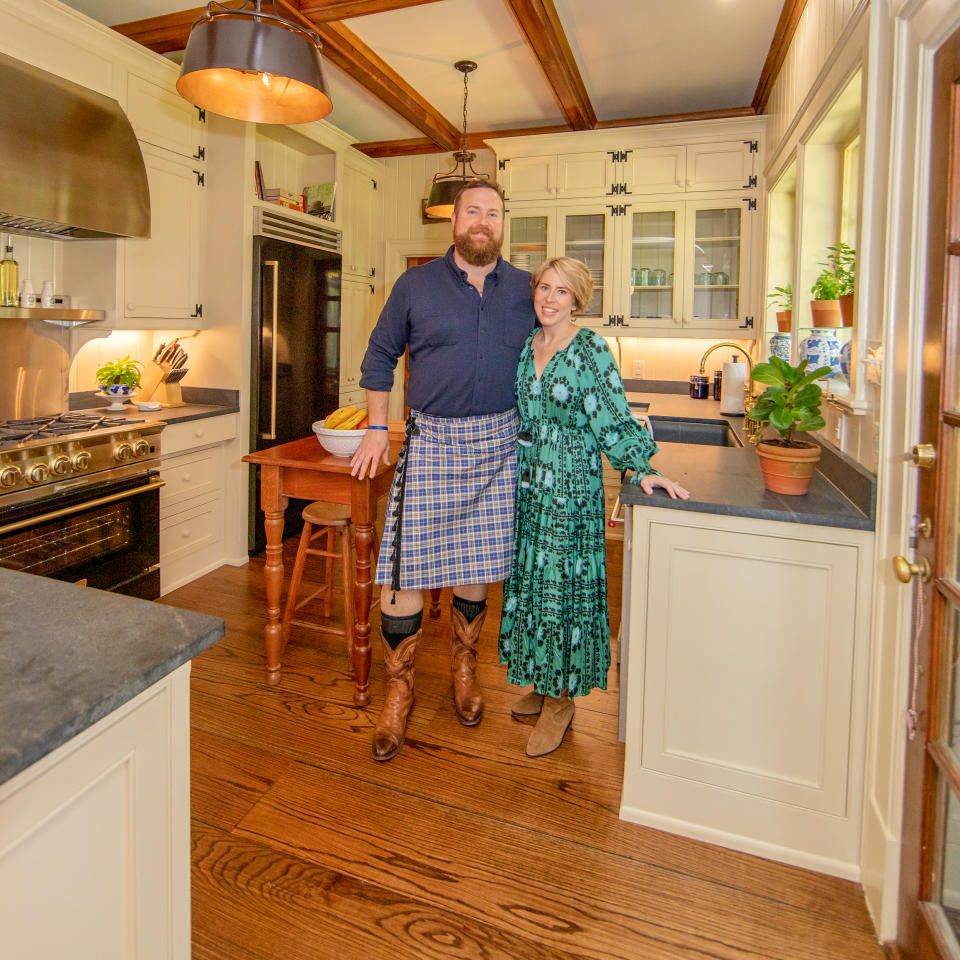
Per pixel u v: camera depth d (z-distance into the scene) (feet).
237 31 5.79
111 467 9.02
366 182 16.49
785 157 10.15
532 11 9.38
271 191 12.65
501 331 6.49
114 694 2.37
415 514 6.54
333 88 13.05
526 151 14.62
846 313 6.84
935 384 4.05
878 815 4.87
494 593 11.27
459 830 5.73
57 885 2.31
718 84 12.58
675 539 5.49
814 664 5.24
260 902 4.95
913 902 4.27
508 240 15.06
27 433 8.44
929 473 4.12
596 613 6.48
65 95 8.56
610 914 4.89
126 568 9.48
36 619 2.94
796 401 5.52
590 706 7.82
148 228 9.76
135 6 9.77
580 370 6.13
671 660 5.60
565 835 5.69
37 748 2.06
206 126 11.66
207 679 8.19
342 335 15.72
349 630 8.10
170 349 11.57
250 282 12.02
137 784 2.61
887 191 4.76
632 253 14.26
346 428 7.90
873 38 5.18
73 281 10.26
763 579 5.30
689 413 12.02
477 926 4.77
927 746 4.07
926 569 4.12
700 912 4.92
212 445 11.91
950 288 3.86
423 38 10.94
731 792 5.55
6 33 8.10
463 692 7.43
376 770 6.52
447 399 6.54
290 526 13.66
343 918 4.82
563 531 6.26
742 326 13.67
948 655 3.94
